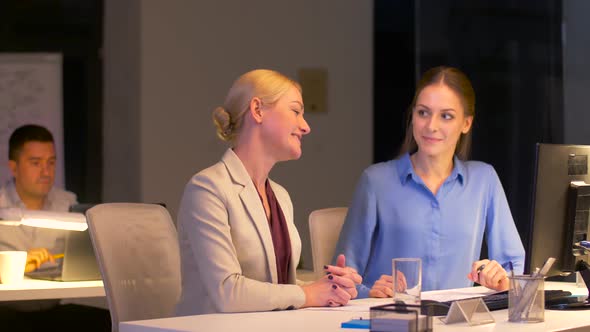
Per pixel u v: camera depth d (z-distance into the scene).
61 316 4.76
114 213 2.90
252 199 2.62
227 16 6.49
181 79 6.30
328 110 6.90
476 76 6.43
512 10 6.22
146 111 6.16
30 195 5.14
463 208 3.14
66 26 6.54
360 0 7.04
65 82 6.54
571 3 5.90
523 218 6.11
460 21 6.54
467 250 3.14
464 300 2.20
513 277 2.25
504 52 6.27
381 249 3.13
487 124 6.30
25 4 6.43
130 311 2.82
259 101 2.63
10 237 4.57
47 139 5.17
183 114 6.31
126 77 6.33
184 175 6.31
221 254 2.48
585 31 5.84
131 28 6.27
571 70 5.91
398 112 7.02
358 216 3.15
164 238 3.03
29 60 6.33
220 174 2.61
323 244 3.47
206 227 2.51
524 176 6.12
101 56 6.61
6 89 6.25
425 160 3.15
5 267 3.72
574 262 2.67
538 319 2.23
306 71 6.82
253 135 2.66
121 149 6.39
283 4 6.73
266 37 6.66
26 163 5.11
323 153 6.87
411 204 3.11
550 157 2.57
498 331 2.07
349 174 6.99
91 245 3.84
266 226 2.62
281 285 2.47
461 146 3.26
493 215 3.24
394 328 1.91
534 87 6.08
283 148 2.65
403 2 6.96
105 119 6.55
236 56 6.53
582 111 5.84
